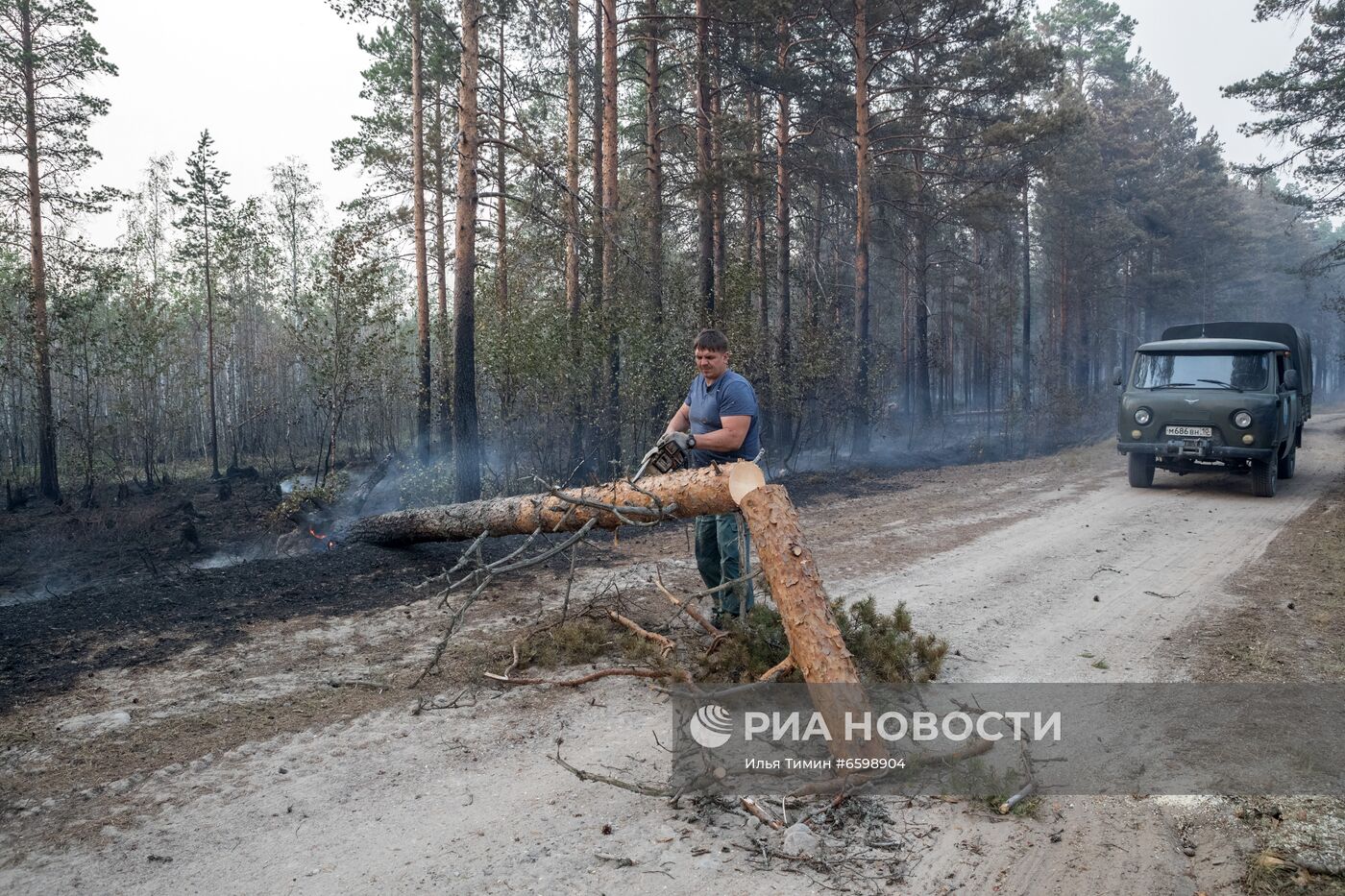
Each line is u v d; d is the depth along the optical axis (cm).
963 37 1955
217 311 2852
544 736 379
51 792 326
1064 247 3556
